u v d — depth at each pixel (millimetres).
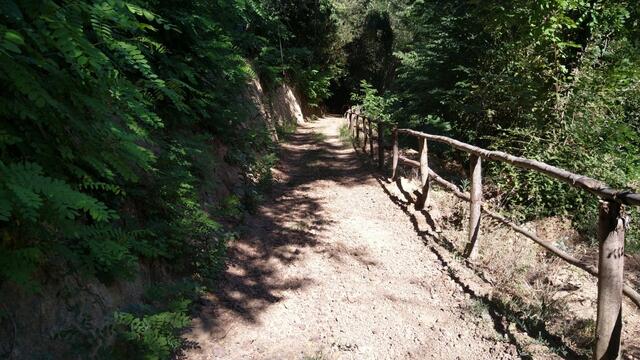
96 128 2555
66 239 2674
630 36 8094
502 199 7289
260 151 9070
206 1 6012
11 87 1933
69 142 2428
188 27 5402
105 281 2977
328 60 25375
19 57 1966
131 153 2664
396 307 3930
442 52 10711
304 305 3947
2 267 1913
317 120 24406
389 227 5902
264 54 16156
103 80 2500
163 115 5059
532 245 5297
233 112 7223
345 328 3613
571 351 3234
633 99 7668
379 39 29672
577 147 7098
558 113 7465
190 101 5672
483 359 3211
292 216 6246
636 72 7043
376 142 12422
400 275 4539
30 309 2408
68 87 2305
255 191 6785
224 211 5395
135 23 2607
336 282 4379
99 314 2809
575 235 6414
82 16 2418
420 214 6254
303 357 3227
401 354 3299
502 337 3400
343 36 26594
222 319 3619
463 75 10320
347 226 5922
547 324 3584
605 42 7871
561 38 7941
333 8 25609
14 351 2252
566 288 4453
